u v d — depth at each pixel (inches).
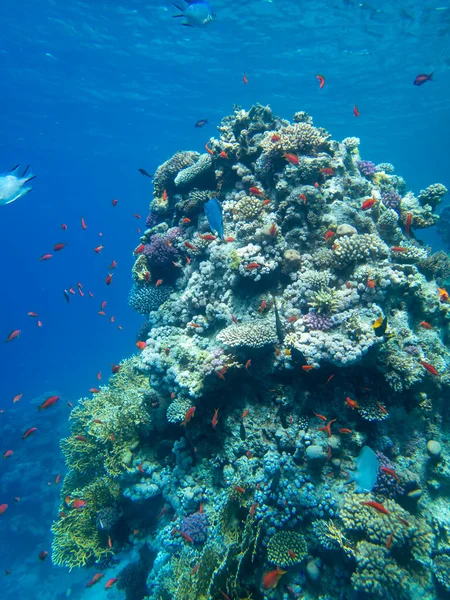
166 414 253.4
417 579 170.1
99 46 916.0
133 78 1093.8
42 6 767.7
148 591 266.8
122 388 357.7
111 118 1449.3
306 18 784.3
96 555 265.4
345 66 1009.5
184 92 1200.8
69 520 288.5
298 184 269.4
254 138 314.7
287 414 213.6
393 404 215.0
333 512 183.5
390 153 2536.9
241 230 264.2
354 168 321.1
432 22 804.6
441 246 1216.8
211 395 232.5
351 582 171.2
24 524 668.1
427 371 213.2
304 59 966.4
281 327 220.4
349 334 195.2
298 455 199.3
